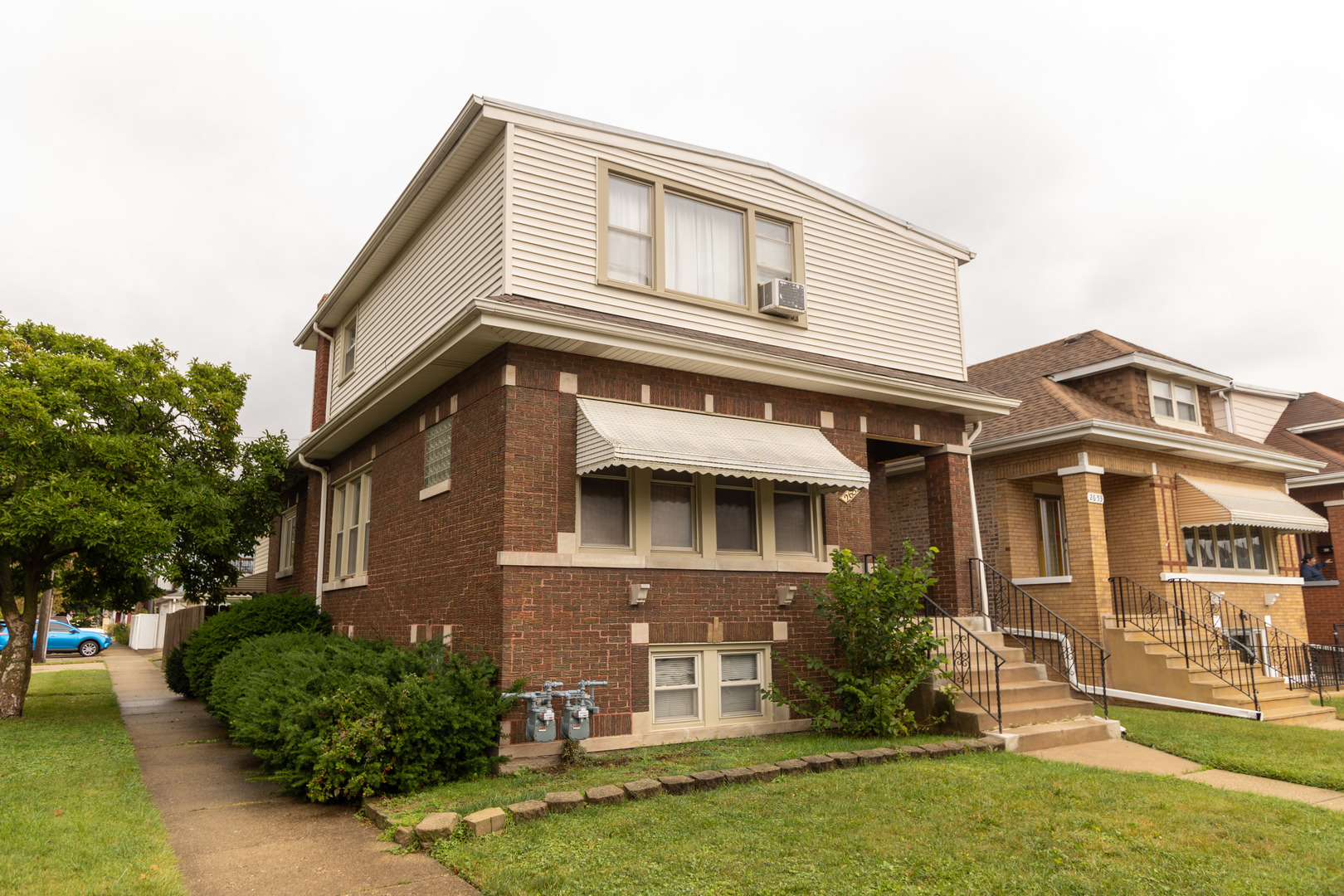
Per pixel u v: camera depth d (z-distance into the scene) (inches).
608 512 400.5
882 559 419.8
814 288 509.0
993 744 370.0
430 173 469.7
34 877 215.9
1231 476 711.7
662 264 448.8
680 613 402.0
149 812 287.9
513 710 352.2
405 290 541.3
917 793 284.8
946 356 572.1
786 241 507.5
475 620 384.5
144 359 560.7
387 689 311.0
